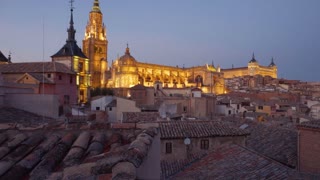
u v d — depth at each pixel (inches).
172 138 1031.6
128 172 230.7
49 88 2242.9
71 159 322.7
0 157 339.0
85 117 1504.7
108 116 2089.1
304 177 714.8
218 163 896.9
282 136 1214.3
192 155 1057.5
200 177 840.3
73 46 3688.5
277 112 3373.5
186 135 1054.4
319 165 864.9
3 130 434.3
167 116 2096.5
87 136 416.5
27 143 385.7
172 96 3722.9
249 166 797.9
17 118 861.8
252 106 3535.9
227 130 1142.3
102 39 6653.5
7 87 1201.4
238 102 3612.2
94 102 2456.9
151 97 3408.0
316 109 3467.0
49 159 322.3
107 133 431.8
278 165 764.6
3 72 2313.0
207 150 1077.8
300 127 940.6
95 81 6368.1
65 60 3503.9
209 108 3385.8
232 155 920.9
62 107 1779.0
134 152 276.1
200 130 1114.1
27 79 2124.8
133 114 1683.1
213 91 6619.1
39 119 925.2
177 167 995.3
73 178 242.5
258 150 1146.0
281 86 7603.4
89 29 6565.0
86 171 253.4
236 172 786.8
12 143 383.2
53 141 397.1
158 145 428.5
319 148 871.1
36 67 2364.7
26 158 327.6
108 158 266.2
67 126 447.2
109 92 4498.0
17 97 1088.8
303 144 931.3
